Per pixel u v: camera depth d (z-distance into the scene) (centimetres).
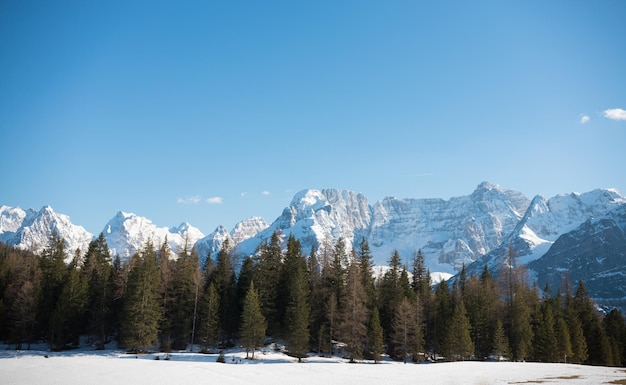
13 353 8044
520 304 9925
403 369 6297
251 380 4875
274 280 9744
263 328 8225
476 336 9681
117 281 9544
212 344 8888
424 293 10775
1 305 8912
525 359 9500
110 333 9806
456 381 4994
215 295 8875
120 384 4397
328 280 10231
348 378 5194
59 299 8919
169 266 10069
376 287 10894
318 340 9250
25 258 10788
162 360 7181
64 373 5038
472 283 12131
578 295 11912
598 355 10069
